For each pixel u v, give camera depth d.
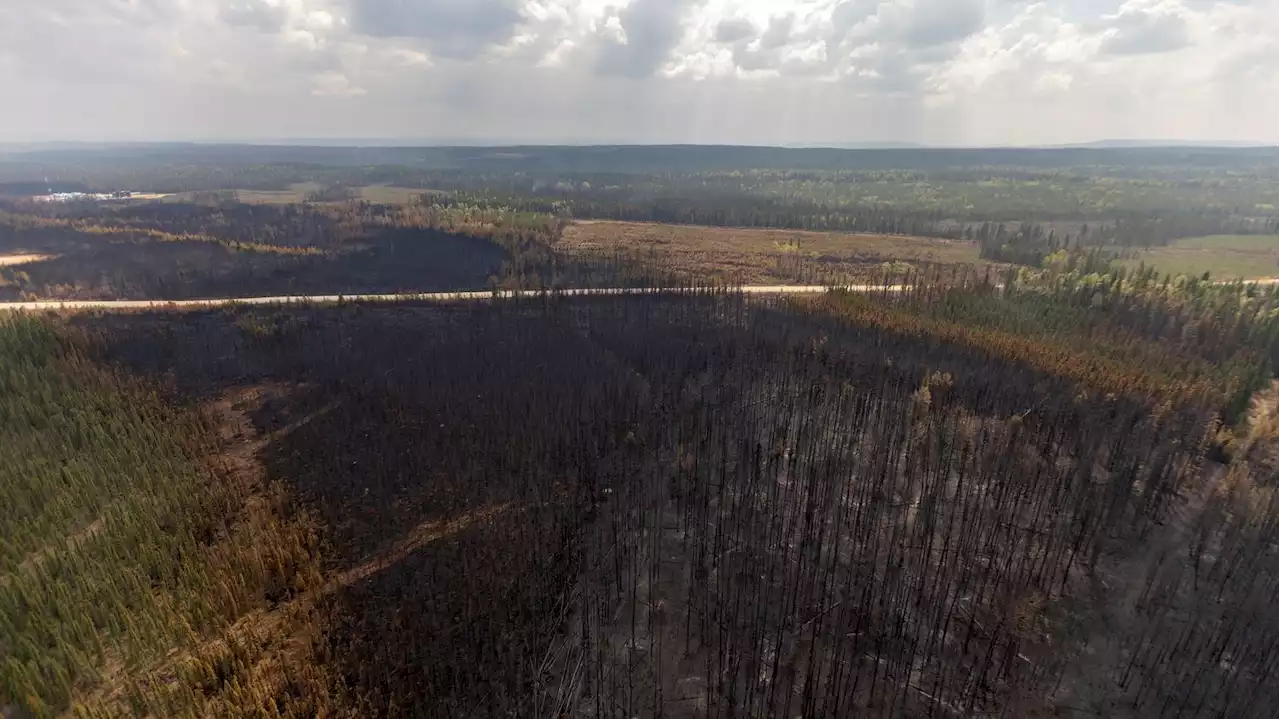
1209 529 46.25
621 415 61.22
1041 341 72.38
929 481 50.06
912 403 59.94
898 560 43.69
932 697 35.41
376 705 34.12
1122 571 43.69
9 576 40.38
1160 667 37.38
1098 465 52.09
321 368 73.50
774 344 73.94
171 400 67.00
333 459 56.31
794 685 35.84
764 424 58.66
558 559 43.56
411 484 52.78
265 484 53.28
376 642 38.03
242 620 39.47
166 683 34.88
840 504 47.44
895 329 76.56
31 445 54.09
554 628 39.12
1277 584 42.19
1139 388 61.09
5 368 64.31
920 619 39.69
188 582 41.31
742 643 38.12
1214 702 35.38
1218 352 73.12
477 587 41.91
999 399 60.22
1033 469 50.81
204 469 54.41
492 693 35.25
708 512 48.44
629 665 37.09
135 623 38.06
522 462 54.91
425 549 45.38
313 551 45.47
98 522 47.47
